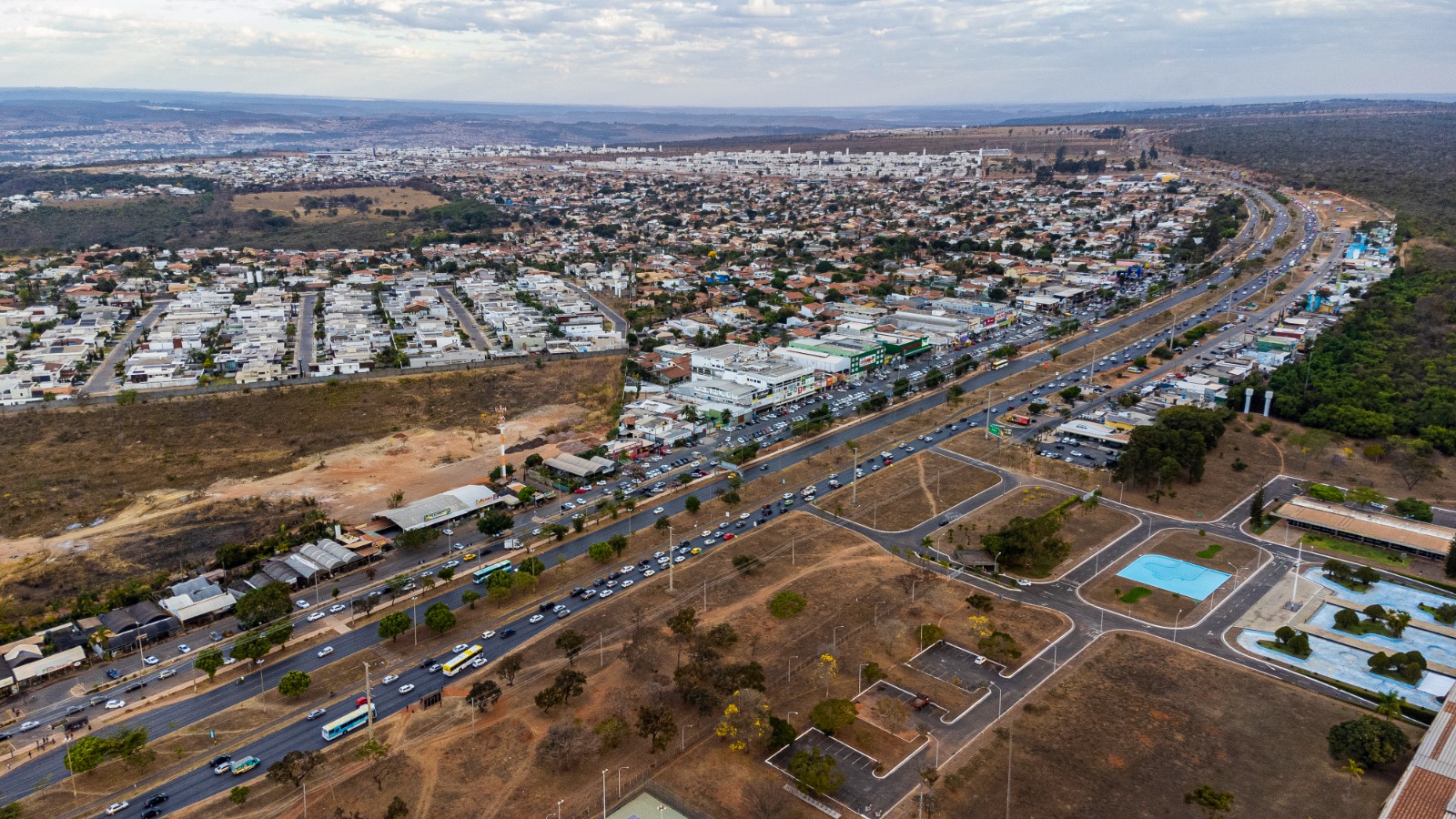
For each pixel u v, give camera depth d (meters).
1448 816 122.69
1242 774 137.75
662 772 139.38
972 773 137.88
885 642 173.62
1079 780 136.38
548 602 191.62
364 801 133.25
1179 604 188.75
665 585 197.50
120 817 130.25
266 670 168.88
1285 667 166.25
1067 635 177.00
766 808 129.75
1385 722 142.50
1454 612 178.88
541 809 131.12
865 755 142.50
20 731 151.62
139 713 156.38
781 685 160.62
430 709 155.25
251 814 130.25
